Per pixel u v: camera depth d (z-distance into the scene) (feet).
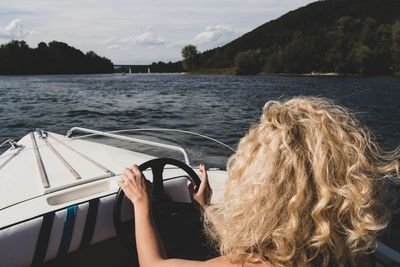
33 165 10.13
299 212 3.02
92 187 8.02
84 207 6.83
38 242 6.53
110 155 11.16
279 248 3.06
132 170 5.33
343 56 247.29
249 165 3.32
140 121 42.60
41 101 64.75
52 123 40.57
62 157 10.69
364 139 3.33
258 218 3.12
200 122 42.11
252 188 3.19
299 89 103.14
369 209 3.13
